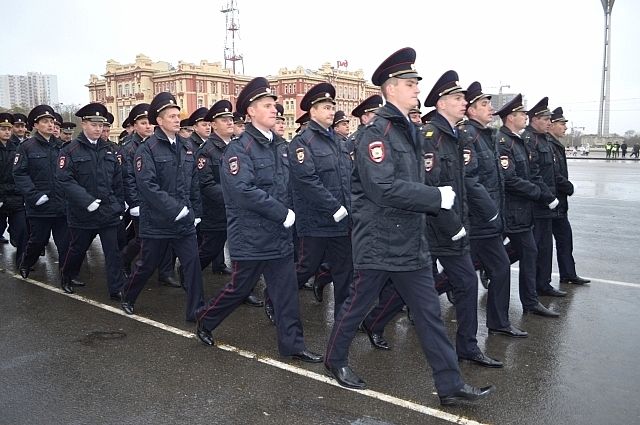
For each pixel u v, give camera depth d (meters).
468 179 4.10
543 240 5.71
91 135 5.68
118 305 5.64
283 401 3.51
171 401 3.51
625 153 43.03
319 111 5.00
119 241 7.39
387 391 3.65
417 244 3.33
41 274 6.97
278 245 4.04
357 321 3.61
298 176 4.79
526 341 4.54
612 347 4.39
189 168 5.18
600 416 3.29
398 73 3.29
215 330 4.90
